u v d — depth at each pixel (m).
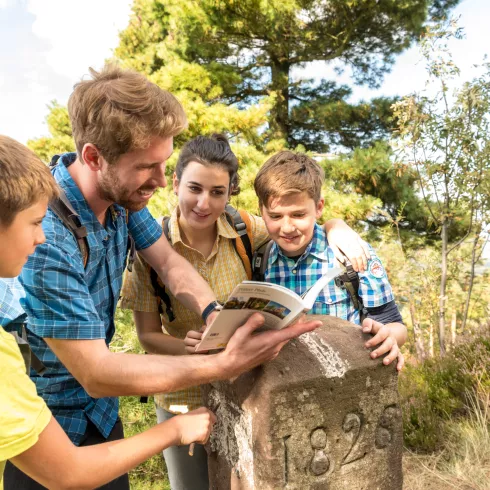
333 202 8.81
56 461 1.22
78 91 1.46
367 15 10.22
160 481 3.66
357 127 11.63
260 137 9.66
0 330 1.14
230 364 1.46
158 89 1.46
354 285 2.02
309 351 1.66
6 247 1.12
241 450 1.72
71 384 1.69
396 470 1.79
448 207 7.45
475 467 3.15
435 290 7.60
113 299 1.79
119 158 1.43
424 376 4.25
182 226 2.17
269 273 2.19
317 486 1.65
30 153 1.17
